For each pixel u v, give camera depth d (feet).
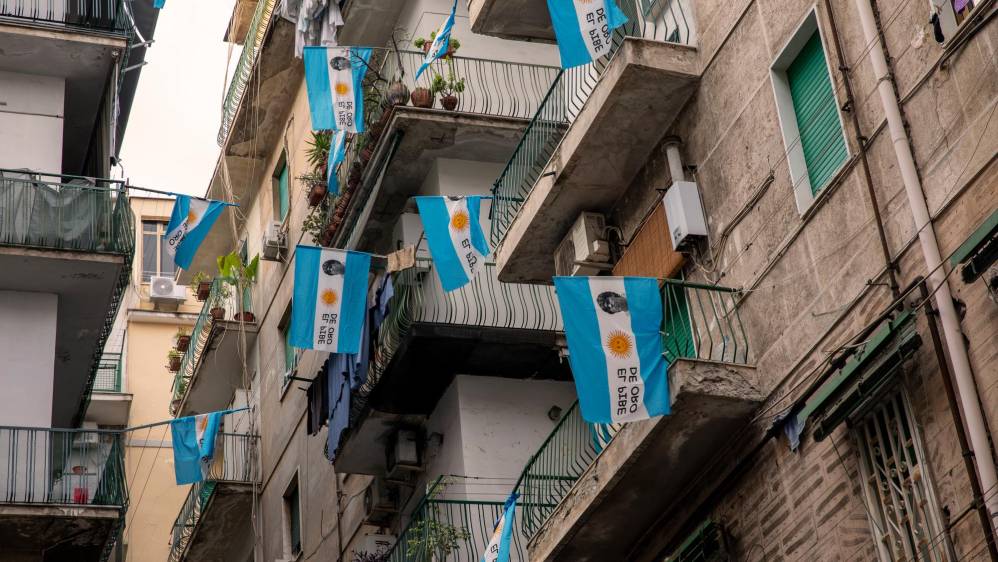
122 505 64.49
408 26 76.64
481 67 72.54
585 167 54.80
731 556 45.88
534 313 67.87
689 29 52.65
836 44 44.01
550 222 57.72
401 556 65.21
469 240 54.70
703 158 51.01
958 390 36.96
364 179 72.08
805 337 44.01
